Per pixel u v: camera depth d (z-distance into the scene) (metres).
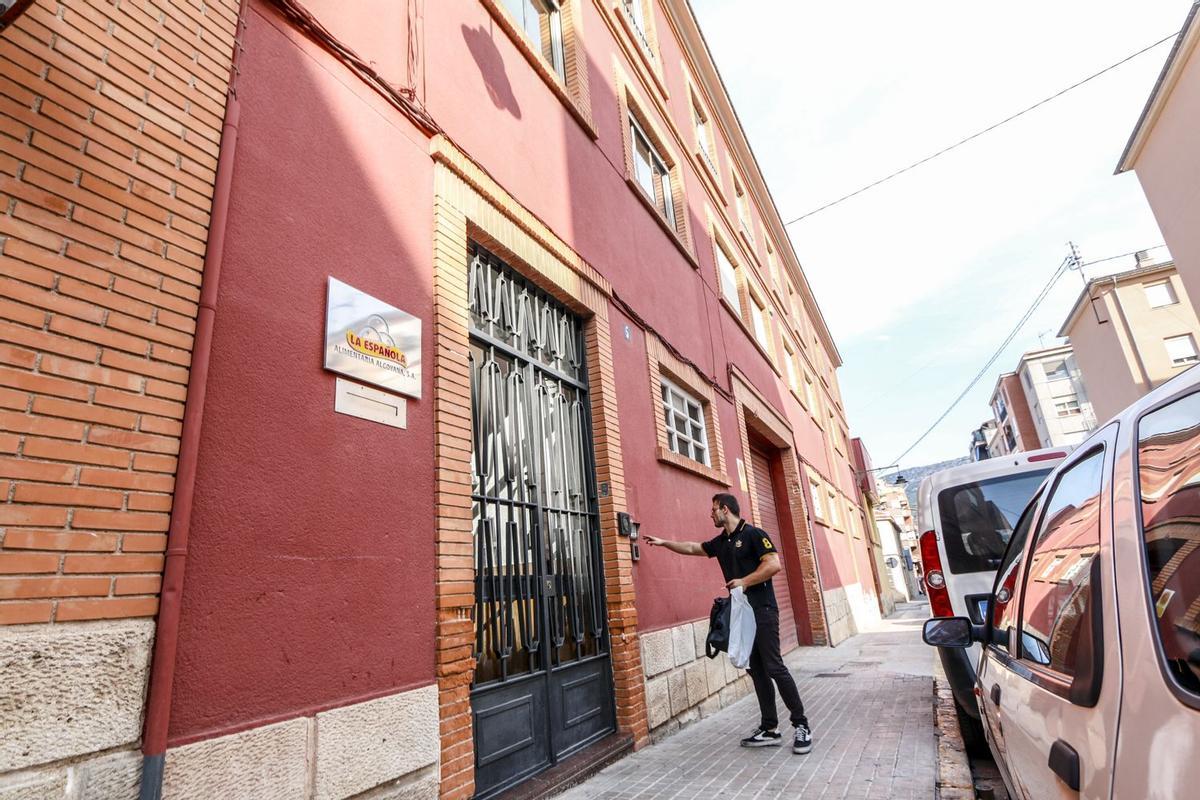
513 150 5.31
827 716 6.02
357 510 3.10
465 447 3.88
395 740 2.97
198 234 2.59
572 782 4.12
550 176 5.88
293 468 2.83
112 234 2.30
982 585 5.05
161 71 2.61
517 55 5.77
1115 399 30.41
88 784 1.91
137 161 2.44
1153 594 1.32
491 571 4.08
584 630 5.00
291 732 2.54
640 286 7.43
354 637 2.93
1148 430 1.55
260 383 2.77
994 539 5.14
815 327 24.72
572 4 7.43
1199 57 14.23
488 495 4.26
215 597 2.41
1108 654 1.41
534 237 5.23
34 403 1.99
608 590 5.32
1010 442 53.75
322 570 2.85
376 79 3.82
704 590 7.17
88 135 2.30
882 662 9.48
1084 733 1.45
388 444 3.37
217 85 2.83
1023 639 2.34
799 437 15.55
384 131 3.84
